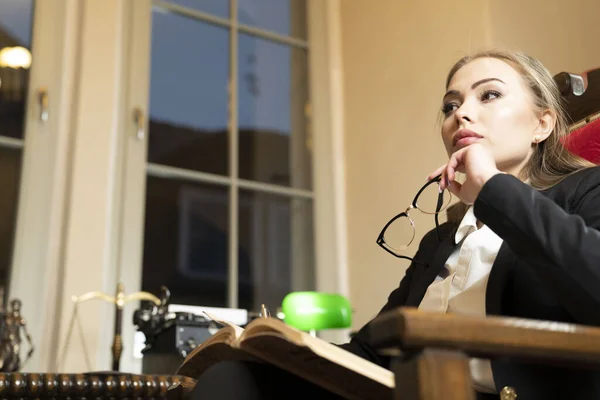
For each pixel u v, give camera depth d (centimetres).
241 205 275
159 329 209
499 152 107
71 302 219
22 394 133
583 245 71
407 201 261
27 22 244
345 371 68
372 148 283
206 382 75
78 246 226
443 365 51
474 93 111
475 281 98
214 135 276
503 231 75
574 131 138
